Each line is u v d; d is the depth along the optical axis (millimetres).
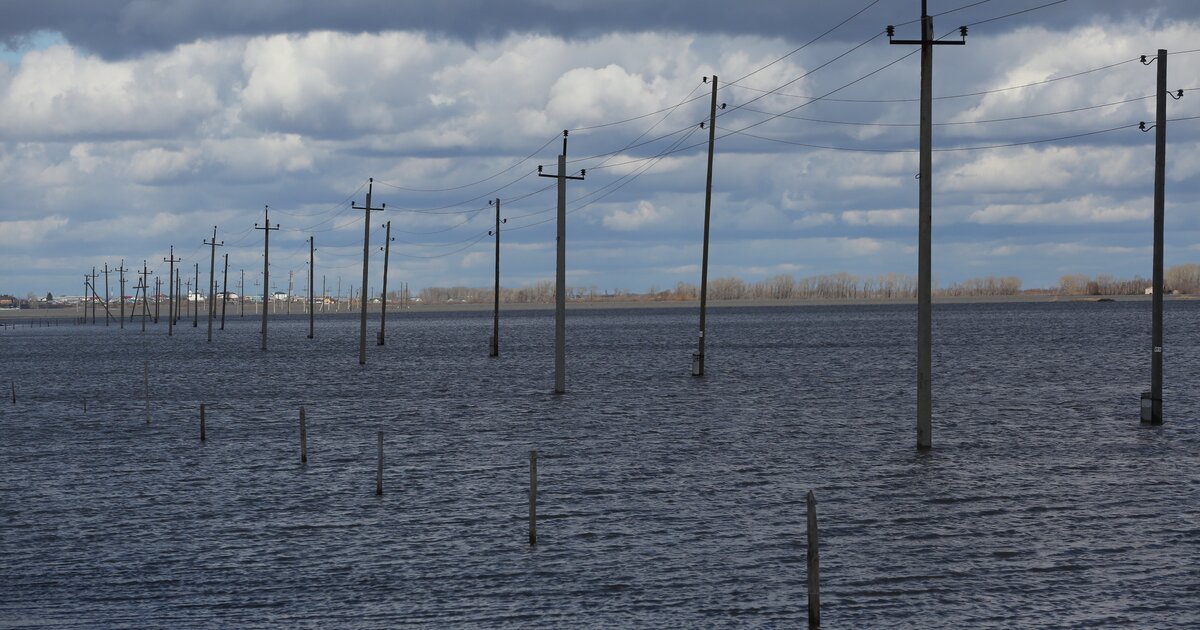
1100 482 47625
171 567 35062
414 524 40906
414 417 77812
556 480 50094
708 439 63781
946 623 28266
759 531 38844
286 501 45938
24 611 30453
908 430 66875
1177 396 85125
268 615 29797
